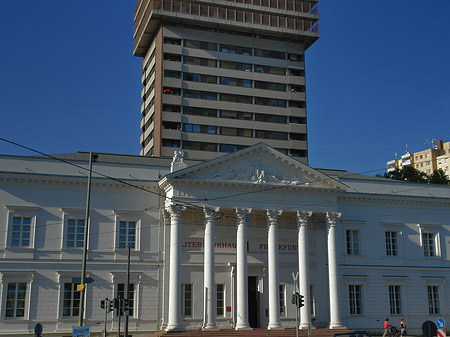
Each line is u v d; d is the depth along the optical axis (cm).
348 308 5731
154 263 5191
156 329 5069
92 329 4894
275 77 9931
